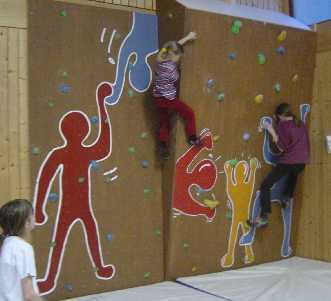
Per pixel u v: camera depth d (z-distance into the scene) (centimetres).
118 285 484
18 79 423
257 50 533
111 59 477
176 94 486
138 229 496
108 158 477
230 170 540
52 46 443
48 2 439
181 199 505
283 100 570
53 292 446
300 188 604
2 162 416
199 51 489
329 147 571
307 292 462
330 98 571
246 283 495
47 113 441
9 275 282
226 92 520
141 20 496
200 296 455
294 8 607
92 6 465
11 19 419
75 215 457
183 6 474
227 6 531
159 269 511
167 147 495
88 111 464
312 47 582
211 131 518
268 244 583
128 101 489
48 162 442
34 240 434
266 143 567
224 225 541
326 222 578
